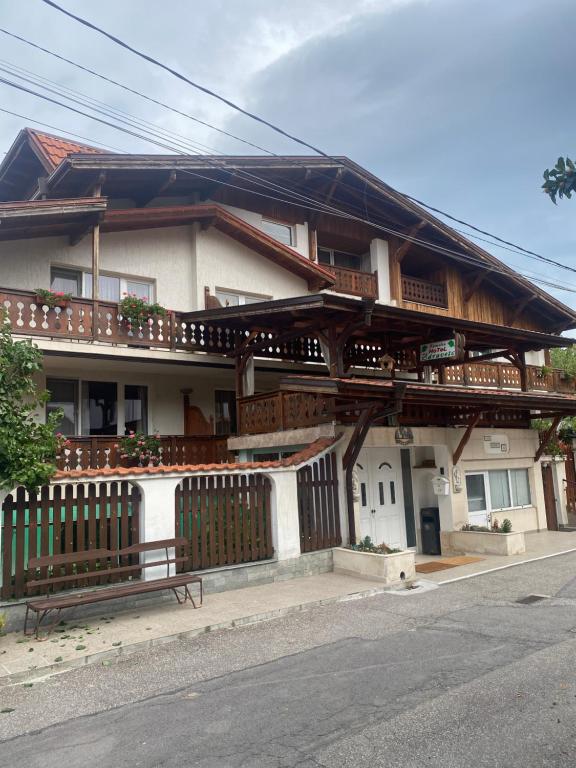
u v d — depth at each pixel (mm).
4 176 17469
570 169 3395
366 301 11656
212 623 7688
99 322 12367
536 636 7051
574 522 18781
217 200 17438
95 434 14289
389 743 4371
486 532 13219
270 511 10375
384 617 8117
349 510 11359
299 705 5145
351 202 20188
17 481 7320
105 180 13641
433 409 13766
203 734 4648
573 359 27203
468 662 6156
